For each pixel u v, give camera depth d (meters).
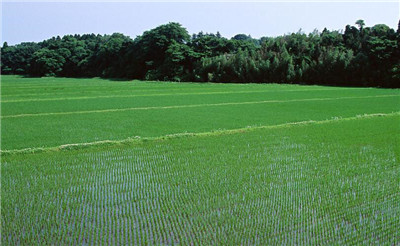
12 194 12.32
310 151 17.48
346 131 21.98
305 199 11.82
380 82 57.31
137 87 52.12
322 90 48.75
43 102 34.09
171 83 64.88
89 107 31.06
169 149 17.92
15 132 21.23
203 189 12.68
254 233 9.61
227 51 78.31
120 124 23.83
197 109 30.61
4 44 117.19
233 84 61.19
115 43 93.00
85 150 17.75
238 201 11.66
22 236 9.53
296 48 69.31
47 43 121.00
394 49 57.88
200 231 9.72
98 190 12.73
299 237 9.44
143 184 13.26
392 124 24.31
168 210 11.05
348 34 67.44
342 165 15.34
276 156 16.67
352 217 10.59
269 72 66.94
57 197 12.12
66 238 9.41
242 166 15.20
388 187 12.91
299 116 27.36
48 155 16.89
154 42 84.12
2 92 43.31
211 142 19.23
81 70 98.50
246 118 26.36
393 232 9.78
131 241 9.25
